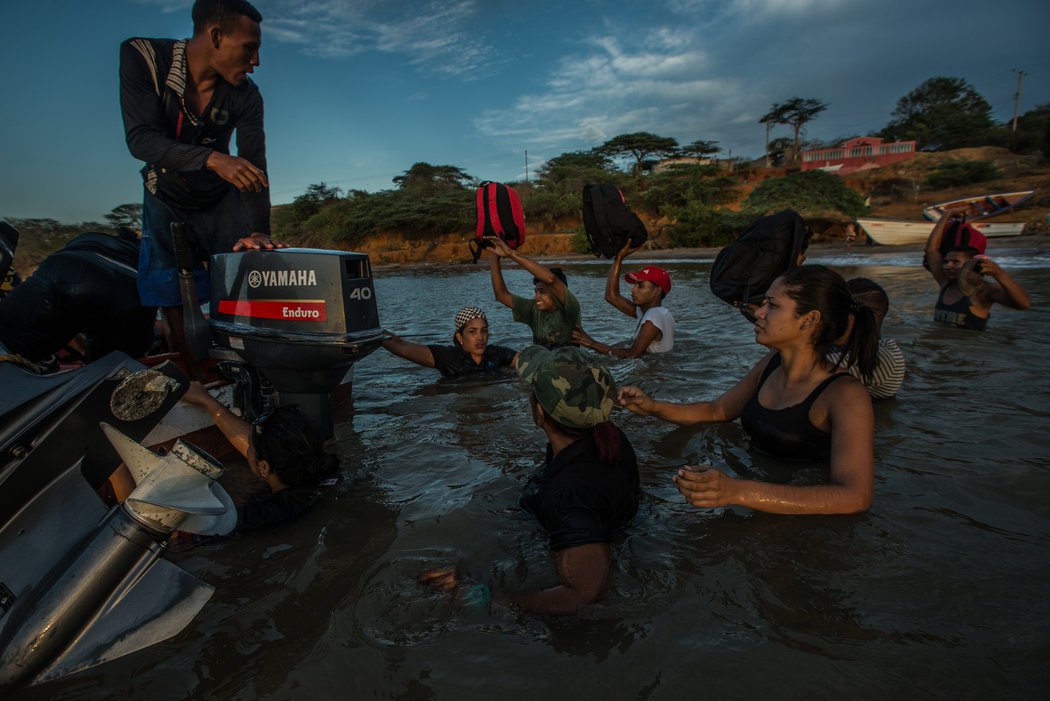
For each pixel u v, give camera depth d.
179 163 2.63
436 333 7.93
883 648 1.61
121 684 1.58
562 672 1.59
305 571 2.12
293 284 2.72
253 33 2.66
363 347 2.78
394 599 1.93
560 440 2.28
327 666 1.64
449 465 3.08
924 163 53.47
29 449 1.72
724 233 36.38
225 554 2.25
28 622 1.56
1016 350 4.93
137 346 3.31
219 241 3.20
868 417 2.42
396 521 2.48
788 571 2.00
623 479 2.26
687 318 7.77
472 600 1.91
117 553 1.64
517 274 22.42
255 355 2.84
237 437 2.91
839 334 2.60
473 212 50.25
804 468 2.74
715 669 1.57
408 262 46.75
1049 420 3.25
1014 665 1.51
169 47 2.69
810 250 29.22
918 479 2.61
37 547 1.71
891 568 1.97
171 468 1.67
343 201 61.19
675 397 4.08
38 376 1.81
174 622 1.73
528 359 2.28
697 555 2.13
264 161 3.19
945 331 5.81
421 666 1.63
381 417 3.97
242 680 1.60
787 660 1.58
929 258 6.32
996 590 1.82
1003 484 2.53
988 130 60.44
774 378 2.90
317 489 2.76
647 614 1.81
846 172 55.81
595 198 5.17
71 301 2.86
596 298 11.28
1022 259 15.65
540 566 2.11
